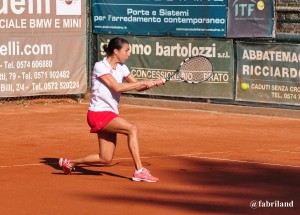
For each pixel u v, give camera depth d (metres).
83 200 11.30
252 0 22.92
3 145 16.80
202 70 14.16
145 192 11.91
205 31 23.75
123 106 24.80
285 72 22.42
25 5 24.66
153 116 22.59
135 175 12.78
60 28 25.45
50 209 10.73
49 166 14.28
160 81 12.83
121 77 12.83
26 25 24.73
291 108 22.42
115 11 25.39
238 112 23.19
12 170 13.80
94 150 16.23
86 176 13.26
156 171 13.80
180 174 13.51
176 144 17.25
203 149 16.56
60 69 25.58
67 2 25.50
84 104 25.56
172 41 24.38
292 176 13.44
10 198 11.43
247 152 16.22
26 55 24.81
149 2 24.67
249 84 23.17
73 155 15.58
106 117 12.66
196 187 12.34
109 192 11.91
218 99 23.84
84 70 26.06
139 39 25.00
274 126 20.78
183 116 22.66
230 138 18.41
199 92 24.08
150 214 10.43
